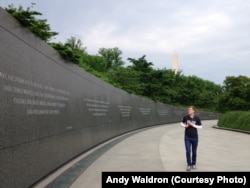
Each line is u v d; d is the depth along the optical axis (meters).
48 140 11.05
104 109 23.03
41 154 10.26
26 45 9.48
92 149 17.94
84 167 12.21
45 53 11.34
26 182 8.84
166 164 12.84
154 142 21.61
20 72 8.84
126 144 20.41
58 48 13.29
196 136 11.68
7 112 7.79
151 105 46.47
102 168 12.02
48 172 10.91
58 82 12.79
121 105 30.06
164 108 54.22
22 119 8.75
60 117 12.79
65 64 14.09
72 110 14.88
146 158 14.43
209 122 62.62
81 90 16.94
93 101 19.78
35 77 10.09
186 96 75.56
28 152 9.09
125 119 31.59
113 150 17.38
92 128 19.05
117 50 73.31
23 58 9.16
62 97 13.24
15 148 8.16
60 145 12.56
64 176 10.55
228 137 26.72
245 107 54.81
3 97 7.61
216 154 15.91
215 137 26.67
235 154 16.00
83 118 17.08
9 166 7.75
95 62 56.50
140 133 30.25
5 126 7.62
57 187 9.01
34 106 9.80
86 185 9.38
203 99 79.75
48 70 11.56
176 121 61.62
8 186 7.64
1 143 7.36
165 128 39.19
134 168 11.95
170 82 65.12
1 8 8.00
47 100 11.19
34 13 9.94
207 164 12.85
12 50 8.38
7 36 8.14
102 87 22.81
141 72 59.44
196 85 80.94
